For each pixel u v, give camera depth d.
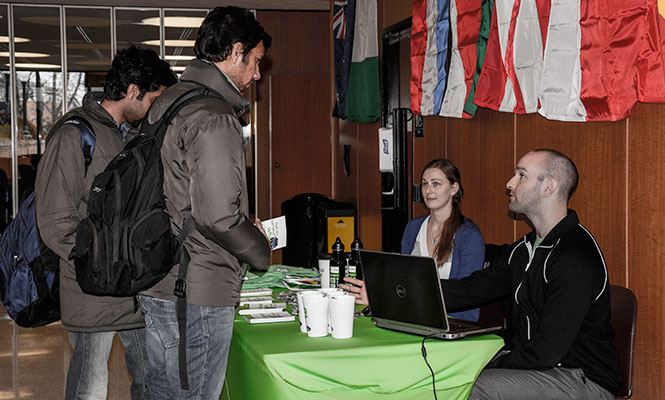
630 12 2.78
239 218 1.84
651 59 2.71
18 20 8.50
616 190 3.13
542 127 3.69
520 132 3.90
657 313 2.90
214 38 2.03
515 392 2.32
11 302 2.46
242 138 1.93
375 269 2.26
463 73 4.05
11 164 8.67
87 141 2.38
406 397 2.04
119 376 4.27
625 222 3.08
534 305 2.47
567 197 2.49
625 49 2.82
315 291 2.24
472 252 3.06
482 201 4.36
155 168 1.91
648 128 2.92
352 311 2.12
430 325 2.12
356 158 7.29
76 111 2.51
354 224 5.46
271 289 3.10
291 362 1.90
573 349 2.39
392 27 6.00
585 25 3.00
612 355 2.39
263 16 8.90
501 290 2.70
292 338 2.12
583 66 3.02
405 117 5.30
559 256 2.38
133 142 2.01
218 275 1.93
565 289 2.33
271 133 9.00
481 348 2.10
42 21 8.55
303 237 6.00
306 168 9.10
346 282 2.76
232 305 1.97
